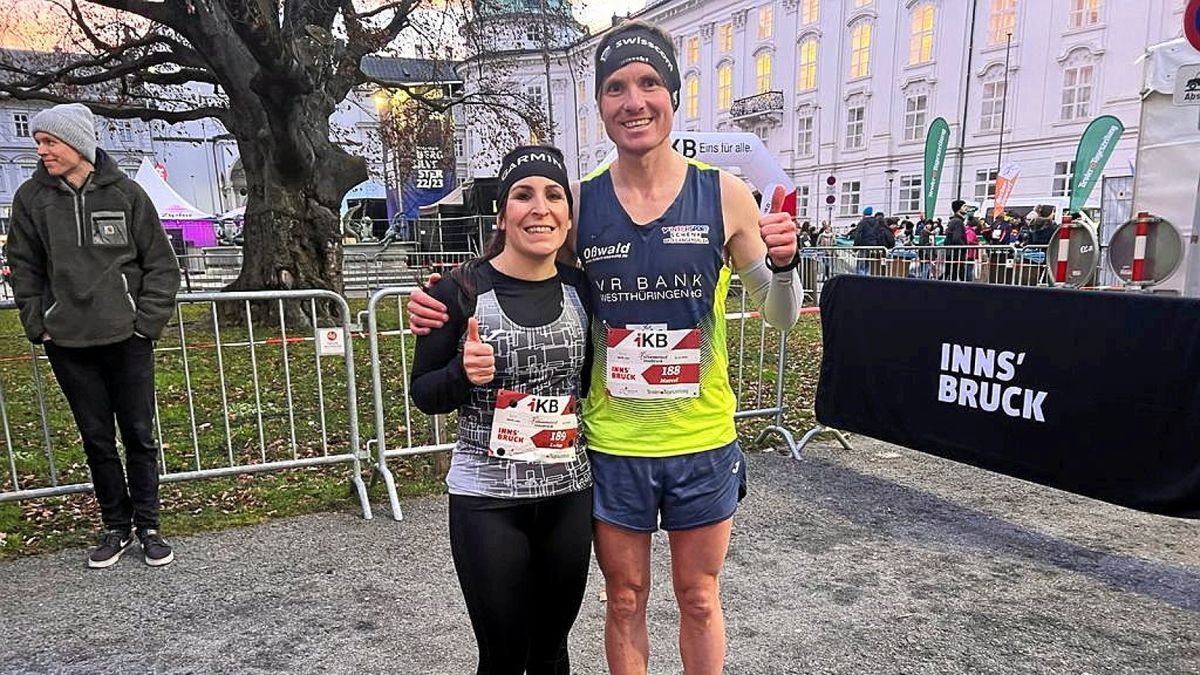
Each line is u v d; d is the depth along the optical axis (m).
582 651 2.52
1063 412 3.05
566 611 1.93
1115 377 2.85
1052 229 12.89
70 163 2.82
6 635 2.62
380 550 3.32
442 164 17.06
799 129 34.19
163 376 7.65
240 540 3.44
